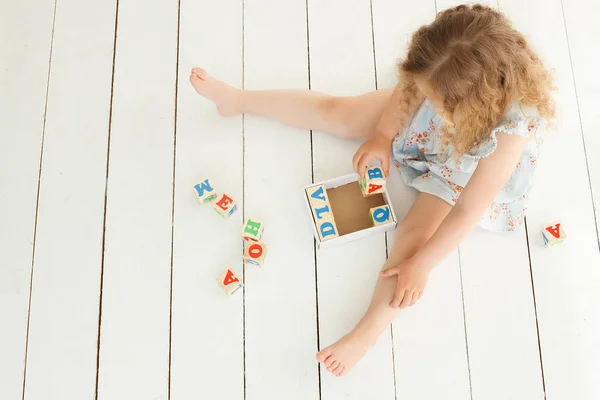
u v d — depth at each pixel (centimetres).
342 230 137
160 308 134
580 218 142
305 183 144
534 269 138
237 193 142
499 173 111
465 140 112
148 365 131
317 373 131
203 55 153
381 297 126
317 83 153
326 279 136
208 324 133
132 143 145
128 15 155
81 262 137
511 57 101
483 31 99
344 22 157
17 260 137
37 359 131
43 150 144
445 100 105
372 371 131
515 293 136
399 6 159
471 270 138
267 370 131
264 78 153
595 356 133
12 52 151
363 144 136
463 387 131
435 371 131
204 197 135
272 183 143
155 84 150
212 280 136
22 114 147
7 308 134
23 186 142
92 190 142
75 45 153
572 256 139
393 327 133
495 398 130
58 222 140
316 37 156
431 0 159
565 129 148
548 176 145
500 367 132
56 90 149
